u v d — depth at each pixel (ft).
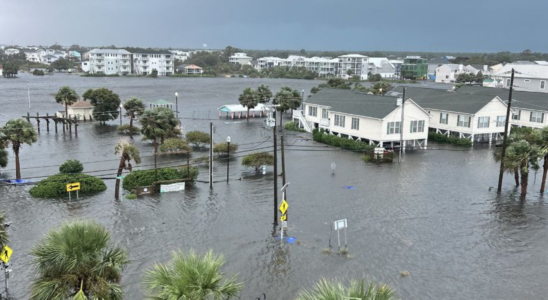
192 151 189.98
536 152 123.85
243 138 220.02
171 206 117.50
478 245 95.35
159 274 46.65
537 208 118.62
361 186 137.80
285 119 288.71
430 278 81.00
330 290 37.91
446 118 218.18
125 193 128.26
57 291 47.26
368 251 91.71
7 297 72.23
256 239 96.99
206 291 44.39
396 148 195.93
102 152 185.16
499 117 211.82
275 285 78.02
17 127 134.82
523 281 80.38
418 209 117.29
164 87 521.24
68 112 270.46
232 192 130.21
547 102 219.82
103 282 48.49
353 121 202.18
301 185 138.21
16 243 92.58
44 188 123.65
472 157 181.88
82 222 51.90
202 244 94.17
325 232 101.24
